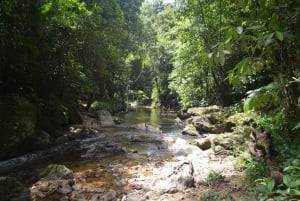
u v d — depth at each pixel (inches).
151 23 1445.6
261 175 204.7
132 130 565.9
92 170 295.7
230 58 581.9
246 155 260.2
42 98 484.1
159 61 1411.2
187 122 609.6
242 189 198.1
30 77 452.1
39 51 442.3
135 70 1684.3
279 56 163.0
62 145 420.2
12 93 401.4
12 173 294.0
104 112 721.0
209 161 298.0
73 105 604.1
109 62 763.4
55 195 226.7
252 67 127.4
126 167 306.8
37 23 401.1
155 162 326.6
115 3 888.9
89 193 231.0
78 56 627.8
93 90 718.5
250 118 393.7
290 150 200.4
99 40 647.8
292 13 131.5
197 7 631.2
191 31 643.5
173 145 408.5
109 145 419.5
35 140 378.9
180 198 201.6
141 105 1546.5
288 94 166.6
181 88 840.9
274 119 246.5
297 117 175.5
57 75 528.7
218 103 657.0
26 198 211.6
